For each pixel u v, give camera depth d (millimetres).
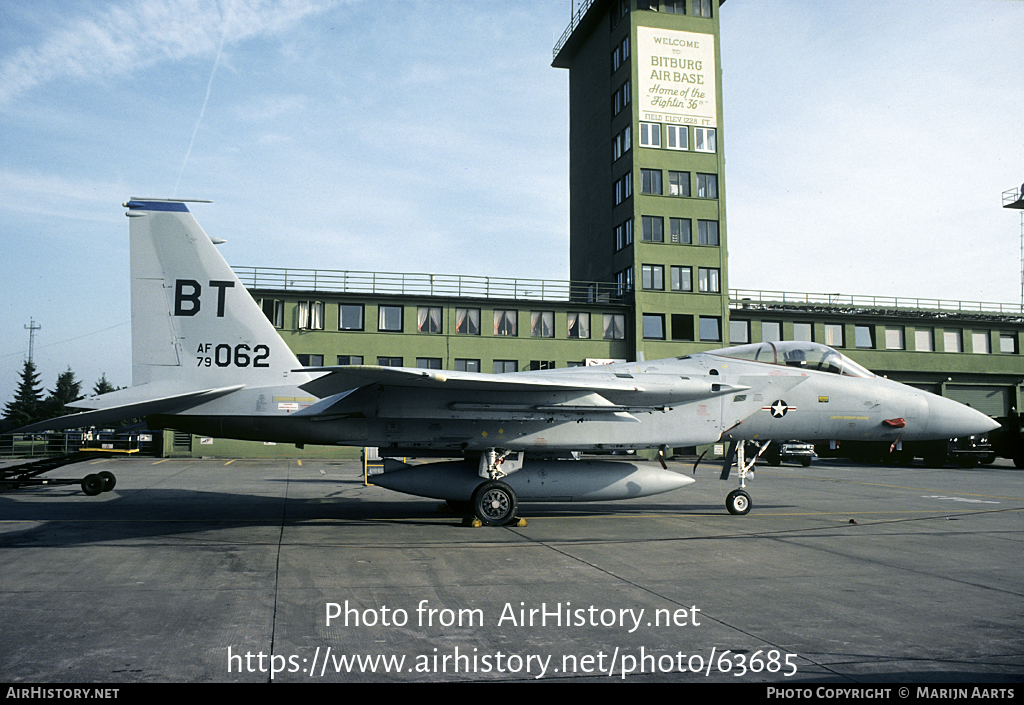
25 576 6992
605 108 38469
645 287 34156
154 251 11188
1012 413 28312
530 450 11844
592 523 11156
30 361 79062
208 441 30188
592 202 40000
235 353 11305
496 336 32656
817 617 5738
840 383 12836
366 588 6578
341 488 16625
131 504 13133
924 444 28188
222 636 5133
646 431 11789
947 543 9336
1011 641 5156
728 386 11938
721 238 35281
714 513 12609
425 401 10945
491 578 7031
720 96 36125
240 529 10125
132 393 10891
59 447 28656
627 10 35750
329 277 31578
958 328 37906
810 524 11086
